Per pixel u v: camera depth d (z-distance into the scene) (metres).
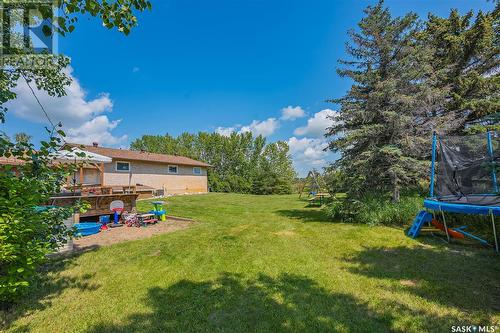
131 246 6.02
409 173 8.70
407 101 7.60
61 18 2.81
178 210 12.45
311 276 4.04
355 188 8.41
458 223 6.94
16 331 2.74
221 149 32.16
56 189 3.53
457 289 3.39
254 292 3.52
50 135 3.36
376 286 3.60
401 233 6.65
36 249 2.92
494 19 12.16
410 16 7.92
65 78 5.10
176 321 2.87
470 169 7.03
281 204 15.43
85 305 3.26
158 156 23.05
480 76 11.86
